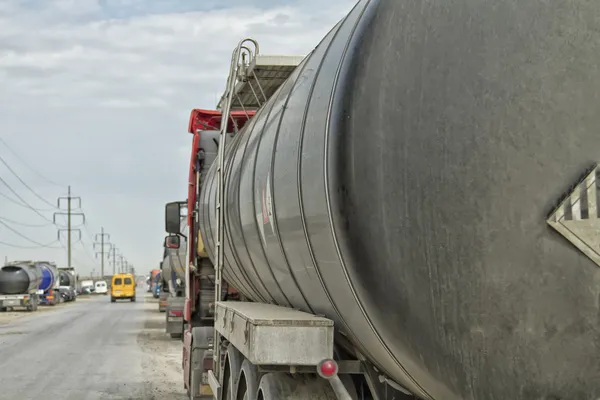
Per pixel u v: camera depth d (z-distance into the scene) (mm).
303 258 3926
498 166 2881
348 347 3979
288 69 6574
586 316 2816
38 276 47125
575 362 2832
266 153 4738
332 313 3832
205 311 10219
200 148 10141
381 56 3158
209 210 8297
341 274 3291
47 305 55625
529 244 2842
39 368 15250
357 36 3256
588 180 2797
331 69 3564
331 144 3191
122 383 13008
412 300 2996
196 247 10227
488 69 2934
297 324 3689
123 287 68688
